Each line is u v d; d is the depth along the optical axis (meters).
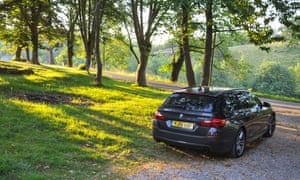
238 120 6.07
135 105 11.48
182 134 5.78
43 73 18.05
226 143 5.66
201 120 5.63
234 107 6.26
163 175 4.87
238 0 10.92
